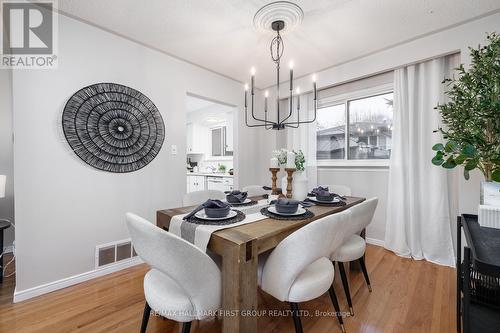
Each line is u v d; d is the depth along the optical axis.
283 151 2.14
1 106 2.60
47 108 1.92
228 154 5.35
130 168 2.41
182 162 2.86
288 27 2.17
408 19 2.08
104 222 2.25
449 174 2.43
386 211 2.87
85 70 2.12
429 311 1.68
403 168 2.62
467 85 1.59
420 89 2.53
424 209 2.51
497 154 1.38
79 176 2.10
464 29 2.17
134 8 1.93
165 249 0.97
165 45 2.52
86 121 2.12
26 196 1.84
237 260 1.09
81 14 2.01
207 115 5.56
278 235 1.32
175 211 1.73
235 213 1.60
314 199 2.10
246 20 2.09
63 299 1.84
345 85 3.20
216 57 2.80
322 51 2.66
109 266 2.28
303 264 1.16
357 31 2.27
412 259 2.54
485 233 1.31
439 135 2.40
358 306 1.75
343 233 1.40
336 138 3.39
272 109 3.88
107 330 1.50
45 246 1.93
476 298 1.15
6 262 2.45
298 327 1.26
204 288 1.05
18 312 1.67
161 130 2.66
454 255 2.37
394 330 1.50
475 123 1.49
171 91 2.76
